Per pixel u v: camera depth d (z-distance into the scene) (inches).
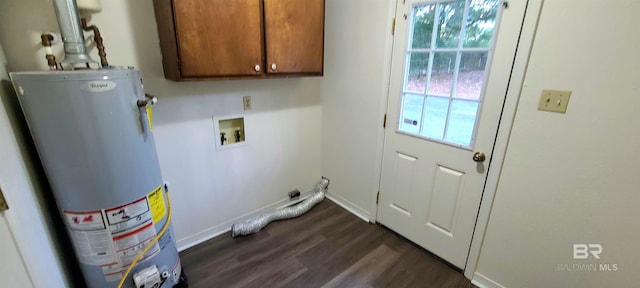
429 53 66.3
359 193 96.0
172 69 58.1
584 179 48.2
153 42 61.5
